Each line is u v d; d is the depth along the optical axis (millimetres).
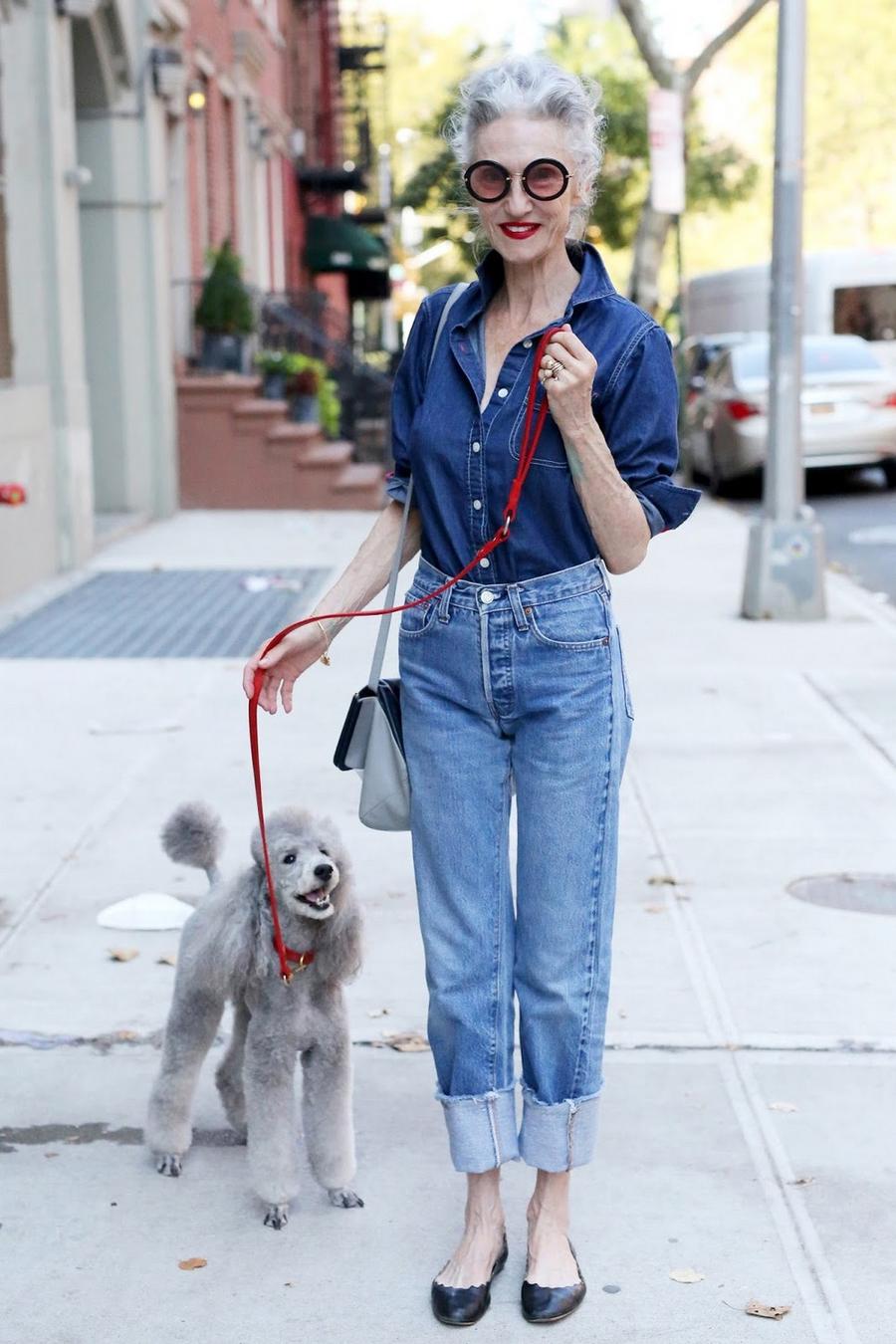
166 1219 3646
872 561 14664
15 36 12820
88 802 6910
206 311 19328
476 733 3266
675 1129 4035
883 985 4910
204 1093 4316
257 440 18875
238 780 7223
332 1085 3617
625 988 4895
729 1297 3307
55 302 13414
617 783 3291
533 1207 3387
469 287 3260
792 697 8828
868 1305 3270
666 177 15047
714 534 16516
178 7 18078
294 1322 3242
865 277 24594
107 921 5449
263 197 25438
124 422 17750
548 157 3064
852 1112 4117
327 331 24547
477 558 3182
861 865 6051
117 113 17109
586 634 3193
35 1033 4582
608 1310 3266
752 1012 4707
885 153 48125
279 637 3357
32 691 9117
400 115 66938
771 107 47094
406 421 3408
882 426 19625
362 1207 3695
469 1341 3172
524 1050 3336
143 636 10766
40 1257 3484
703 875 5926
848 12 47562
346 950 3471
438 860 3314
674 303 31031
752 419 20062
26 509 12727
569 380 2961
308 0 32812
